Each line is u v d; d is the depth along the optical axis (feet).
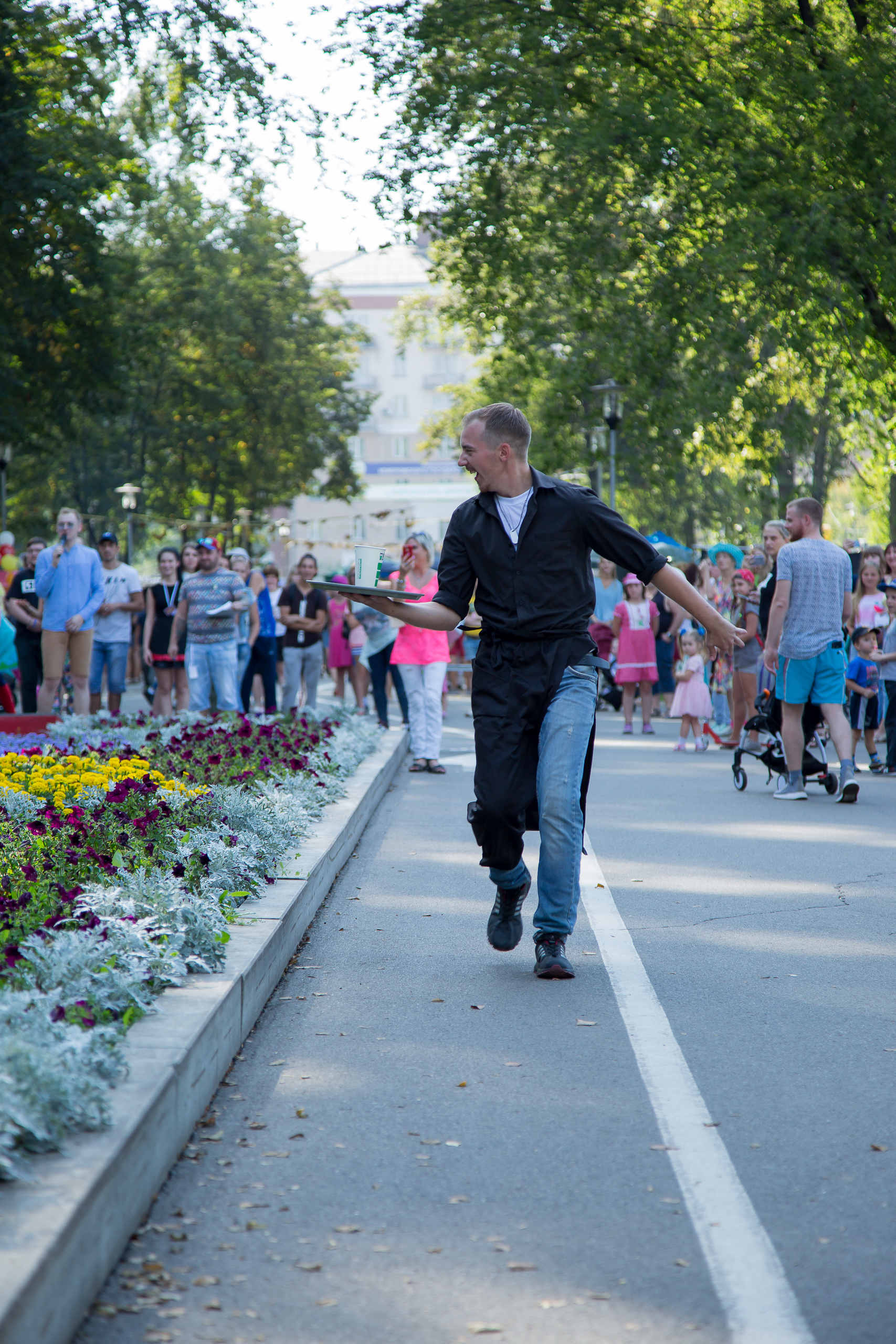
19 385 91.50
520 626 16.97
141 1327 8.62
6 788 22.62
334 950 18.99
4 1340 7.27
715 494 145.69
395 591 16.21
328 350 176.55
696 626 49.44
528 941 19.62
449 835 29.43
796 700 35.27
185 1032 12.07
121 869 16.55
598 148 63.46
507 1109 12.69
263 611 55.67
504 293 79.46
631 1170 11.27
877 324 66.49
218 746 31.71
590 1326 8.74
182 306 146.72
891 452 80.23
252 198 73.87
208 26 69.41
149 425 157.48
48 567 46.80
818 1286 9.27
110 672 53.31
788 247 61.82
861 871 25.21
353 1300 9.04
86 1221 8.67
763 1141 11.91
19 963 12.63
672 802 35.42
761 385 72.59
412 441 357.41
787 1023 15.52
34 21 72.79
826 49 63.72
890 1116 12.57
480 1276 9.39
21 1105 9.25
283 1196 10.66
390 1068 13.85
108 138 86.84
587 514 16.88
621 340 71.51
